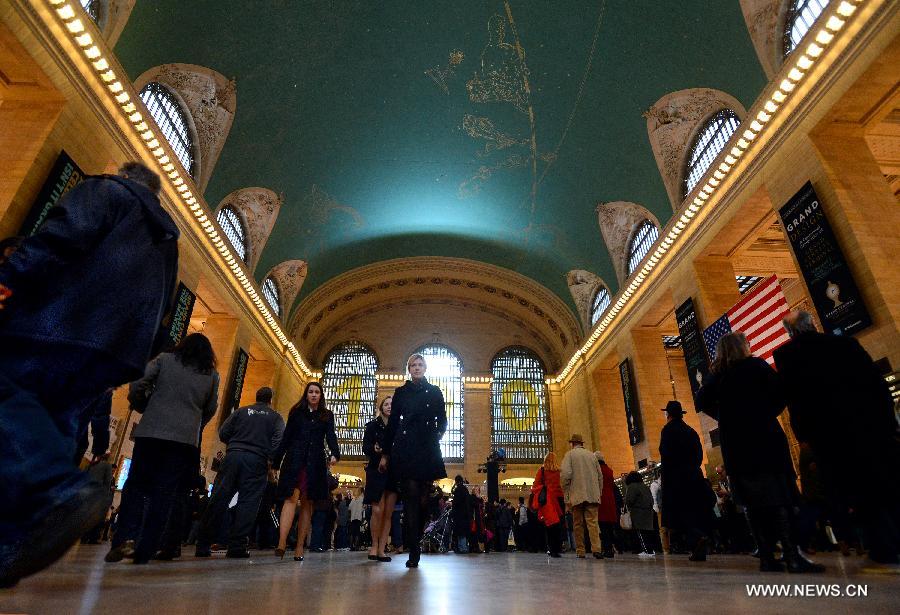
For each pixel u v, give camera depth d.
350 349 31.86
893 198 10.77
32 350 1.66
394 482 5.46
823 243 10.88
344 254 26.92
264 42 15.20
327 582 2.72
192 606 1.67
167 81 14.10
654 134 16.88
